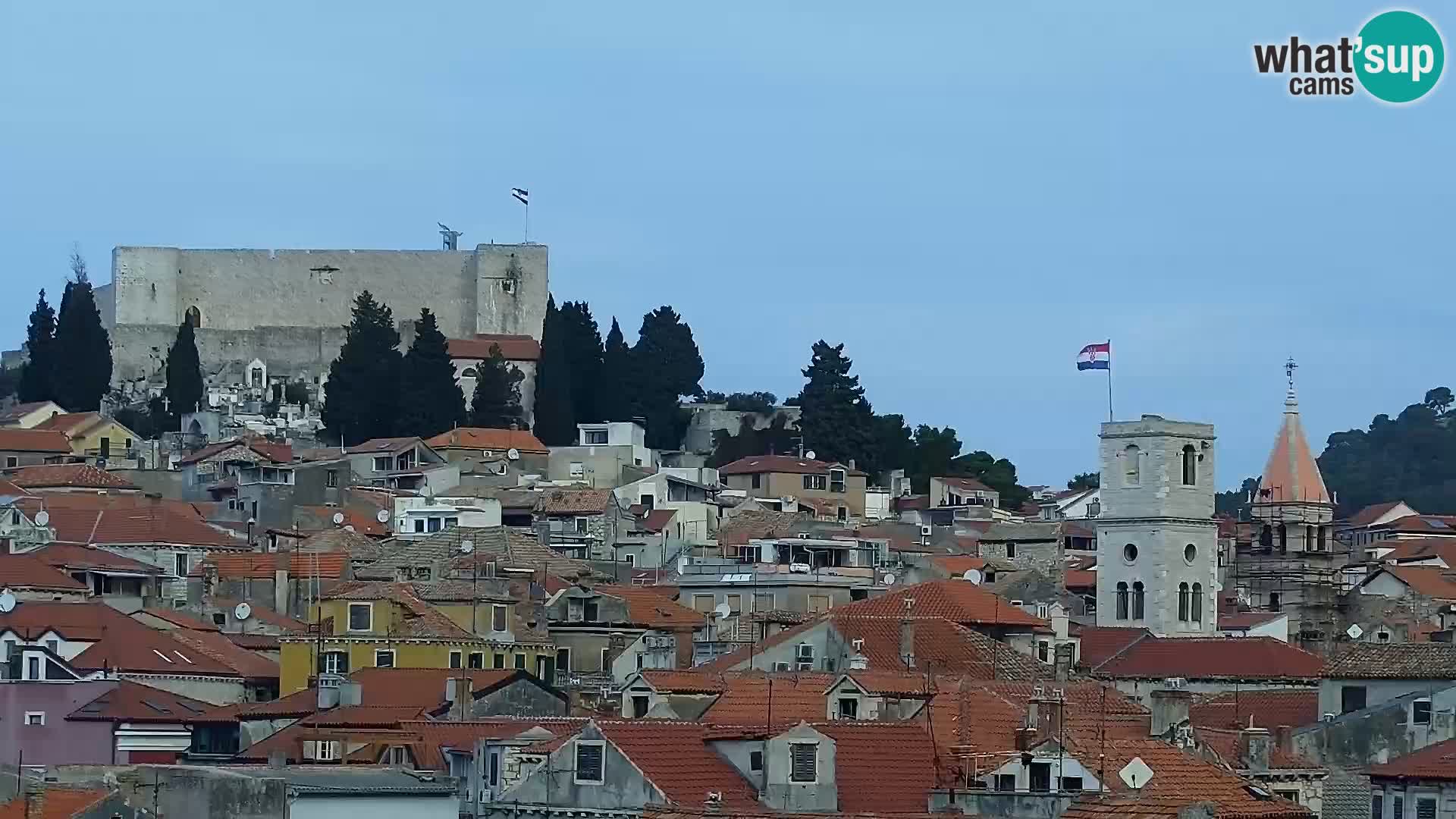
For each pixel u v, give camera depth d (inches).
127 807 5300.2
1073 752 5241.1
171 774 5270.7
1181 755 5418.3
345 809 5049.2
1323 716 6565.0
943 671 7204.7
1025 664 7568.9
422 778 5275.6
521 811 5093.5
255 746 6501.0
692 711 6107.3
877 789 5137.8
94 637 7834.6
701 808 4901.6
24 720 7111.2
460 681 6747.1
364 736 6181.1
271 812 5078.7
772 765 5083.7
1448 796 5354.3
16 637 7741.1
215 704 7391.7
